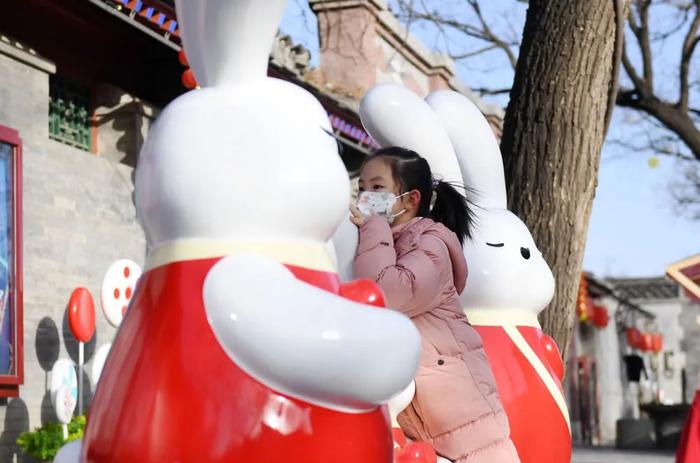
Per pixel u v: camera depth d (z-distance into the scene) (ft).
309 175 9.96
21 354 28.96
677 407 92.07
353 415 9.65
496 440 13.46
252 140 9.94
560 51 20.52
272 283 9.49
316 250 10.11
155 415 9.39
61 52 32.91
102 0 29.14
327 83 44.98
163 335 9.60
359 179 13.82
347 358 9.29
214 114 10.06
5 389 28.45
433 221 13.67
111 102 34.35
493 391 13.64
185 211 9.83
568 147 20.56
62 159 31.37
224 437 9.30
